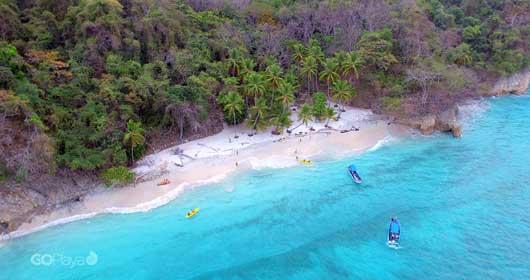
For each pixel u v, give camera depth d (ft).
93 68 174.60
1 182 131.03
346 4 264.11
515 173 166.91
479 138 201.67
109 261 117.80
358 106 233.55
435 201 148.25
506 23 288.51
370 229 133.18
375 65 238.27
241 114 202.28
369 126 209.97
